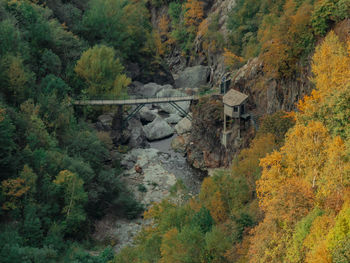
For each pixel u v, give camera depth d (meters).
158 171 84.00
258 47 88.81
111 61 95.56
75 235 62.53
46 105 76.19
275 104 72.50
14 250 50.25
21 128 67.00
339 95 36.91
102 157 77.62
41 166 62.72
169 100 91.19
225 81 86.19
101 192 69.62
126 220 68.81
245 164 49.75
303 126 38.75
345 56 47.28
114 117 92.00
